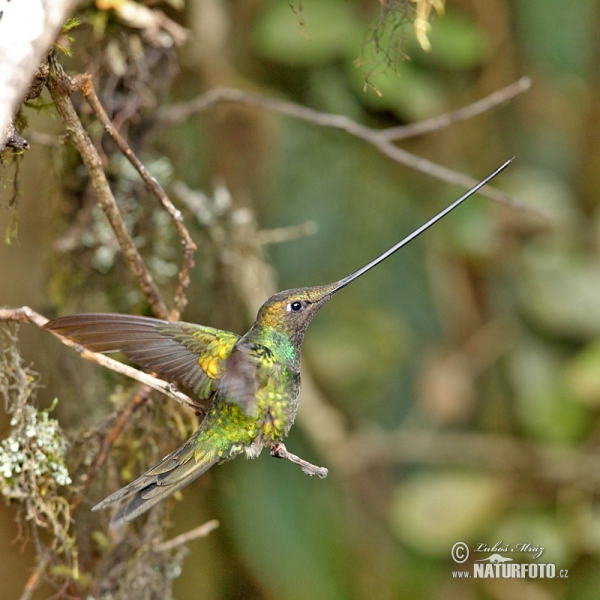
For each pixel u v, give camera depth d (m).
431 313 10.68
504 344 10.79
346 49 9.45
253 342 5.45
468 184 7.08
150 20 6.74
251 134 9.54
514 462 10.66
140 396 5.87
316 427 10.24
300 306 5.49
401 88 9.82
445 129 10.41
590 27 10.95
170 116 7.23
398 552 10.39
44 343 7.48
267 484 10.09
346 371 10.38
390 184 10.44
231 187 9.47
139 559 6.39
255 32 9.55
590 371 10.46
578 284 10.73
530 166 10.94
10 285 7.99
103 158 6.90
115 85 6.85
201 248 7.94
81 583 6.31
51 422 5.41
